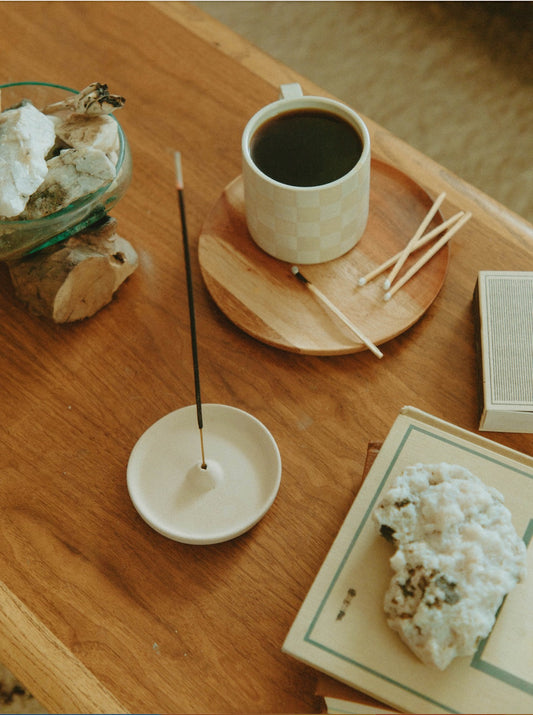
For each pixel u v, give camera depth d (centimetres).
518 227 75
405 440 62
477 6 139
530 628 57
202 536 64
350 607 58
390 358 70
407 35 137
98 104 67
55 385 71
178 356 71
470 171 122
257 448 67
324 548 64
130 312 73
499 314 68
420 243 72
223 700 61
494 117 127
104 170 65
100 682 61
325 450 67
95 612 63
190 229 76
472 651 55
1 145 64
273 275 73
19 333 73
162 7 87
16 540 65
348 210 69
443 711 55
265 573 64
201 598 63
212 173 79
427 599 55
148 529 65
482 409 66
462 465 61
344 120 71
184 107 82
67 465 68
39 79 84
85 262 69
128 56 84
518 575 57
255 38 139
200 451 67
